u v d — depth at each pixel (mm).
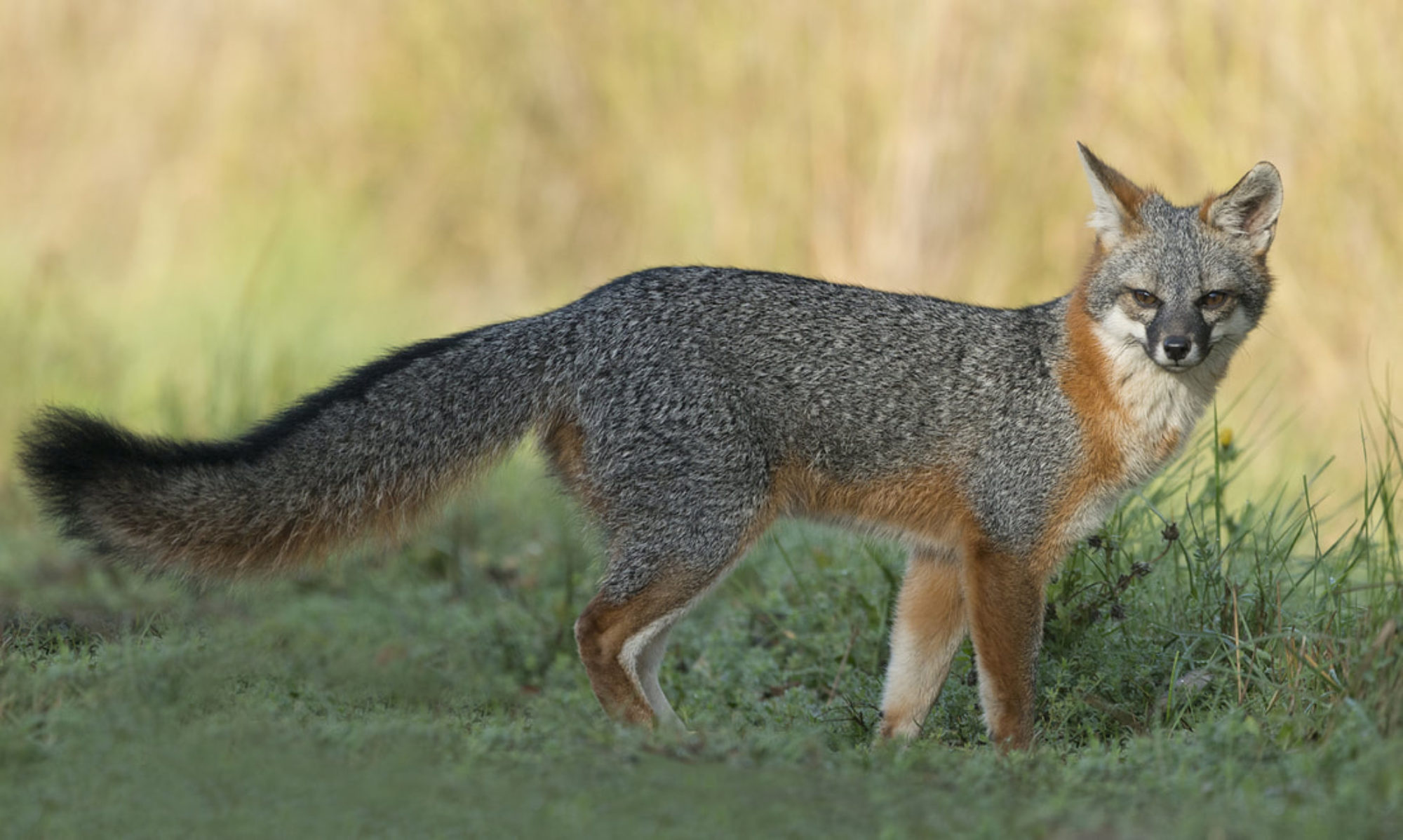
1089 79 19266
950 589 9570
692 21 22188
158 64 25719
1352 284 16875
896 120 19625
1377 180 17031
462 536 14172
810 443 9422
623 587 9141
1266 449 15086
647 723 8867
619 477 9219
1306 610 9258
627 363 9266
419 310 22484
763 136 20734
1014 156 19562
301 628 10828
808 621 11172
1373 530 10906
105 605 11570
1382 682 7699
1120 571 10047
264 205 23641
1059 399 9469
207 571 9133
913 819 6168
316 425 9273
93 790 6273
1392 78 17188
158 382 18281
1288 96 17672
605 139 23688
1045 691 9250
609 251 23391
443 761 6965
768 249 20328
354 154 25062
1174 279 9273
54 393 17891
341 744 7133
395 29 25281
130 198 24625
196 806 6125
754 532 9328
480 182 24484
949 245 19609
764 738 7648
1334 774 6824
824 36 20312
